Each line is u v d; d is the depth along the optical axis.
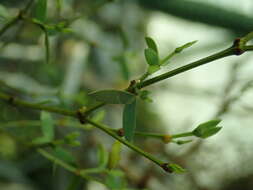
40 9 0.30
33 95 0.41
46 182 0.65
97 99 0.24
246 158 0.62
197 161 0.61
